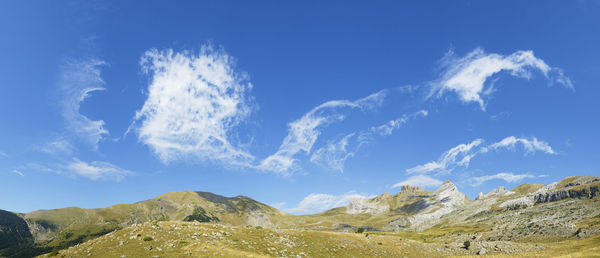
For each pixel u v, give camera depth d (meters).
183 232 75.50
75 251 64.56
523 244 121.25
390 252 97.50
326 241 95.44
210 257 59.38
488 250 111.81
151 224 78.94
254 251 74.19
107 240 69.12
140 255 60.41
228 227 89.81
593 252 74.75
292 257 76.81
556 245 118.44
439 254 106.06
